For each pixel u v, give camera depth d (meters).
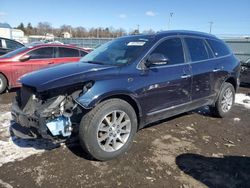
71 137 4.26
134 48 4.84
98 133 4.07
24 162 4.07
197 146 4.84
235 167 4.16
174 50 5.18
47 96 3.94
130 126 4.38
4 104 7.27
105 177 3.76
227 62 6.33
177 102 5.16
